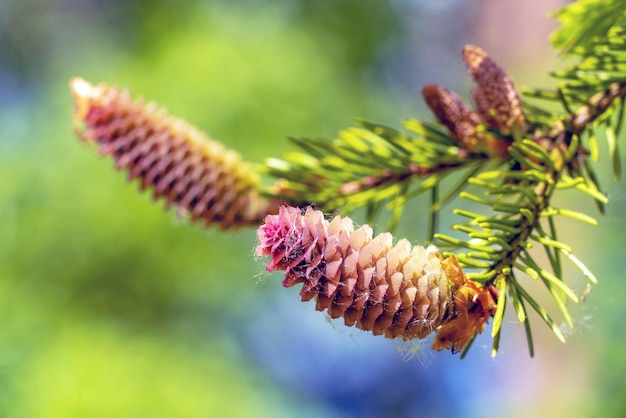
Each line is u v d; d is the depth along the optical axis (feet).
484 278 1.06
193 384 3.27
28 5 5.14
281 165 1.29
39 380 2.63
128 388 2.95
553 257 1.15
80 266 3.57
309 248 1.01
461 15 5.75
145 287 3.65
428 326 1.03
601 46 1.21
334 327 1.05
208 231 1.31
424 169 1.27
